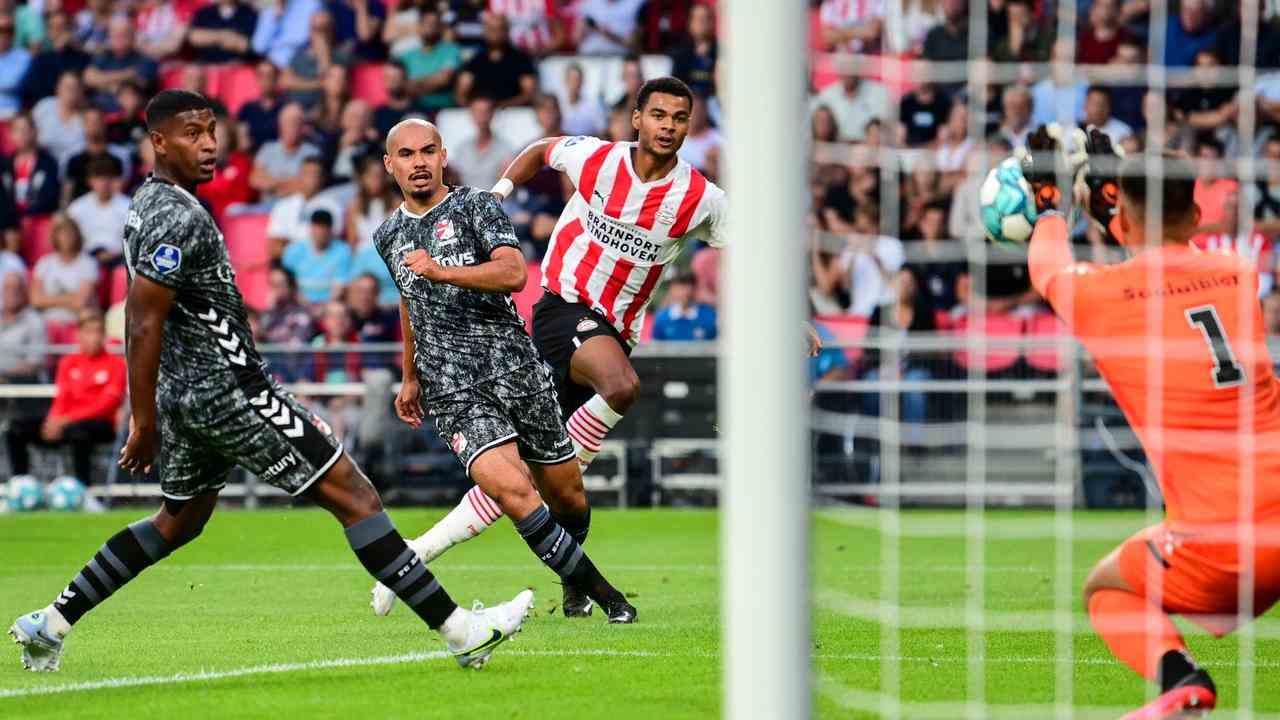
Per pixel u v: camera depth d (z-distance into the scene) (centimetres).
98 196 2947
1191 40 2700
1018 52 2700
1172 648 766
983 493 2370
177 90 888
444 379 1157
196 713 815
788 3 545
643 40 3128
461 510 1276
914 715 812
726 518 554
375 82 3103
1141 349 778
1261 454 754
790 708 547
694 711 815
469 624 934
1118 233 820
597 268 1330
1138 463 2347
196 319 877
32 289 2867
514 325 1177
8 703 849
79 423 2508
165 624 1200
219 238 873
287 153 2981
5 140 2997
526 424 1187
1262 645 1106
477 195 1129
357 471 916
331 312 2670
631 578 1573
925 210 2552
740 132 548
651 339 2641
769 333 546
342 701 846
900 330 2406
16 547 1955
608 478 2545
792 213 546
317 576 1598
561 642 1077
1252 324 780
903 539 2020
